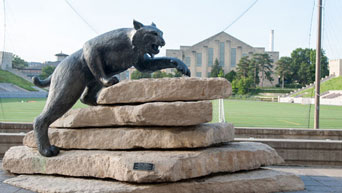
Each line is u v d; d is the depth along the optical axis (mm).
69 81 5195
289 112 25297
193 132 4676
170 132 4723
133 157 4426
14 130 10203
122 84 4957
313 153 7156
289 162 7203
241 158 4980
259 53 65625
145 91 4863
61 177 4926
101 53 5156
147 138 4762
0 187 4676
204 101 4703
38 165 5066
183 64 5438
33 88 53094
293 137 9961
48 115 5090
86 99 5910
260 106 33094
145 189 4238
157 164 4250
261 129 9992
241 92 58812
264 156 5242
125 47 5125
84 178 4801
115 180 4605
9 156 5340
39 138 5035
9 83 51531
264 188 4762
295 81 69938
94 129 5102
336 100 38000
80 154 4855
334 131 9930
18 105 27125
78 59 5305
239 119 19219
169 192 4312
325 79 55781
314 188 5082
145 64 5586
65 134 5199
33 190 4516
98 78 5176
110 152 4758
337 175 6152
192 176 4426
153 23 5410
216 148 5008
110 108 4980
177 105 4605
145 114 4605
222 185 4562
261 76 67688
